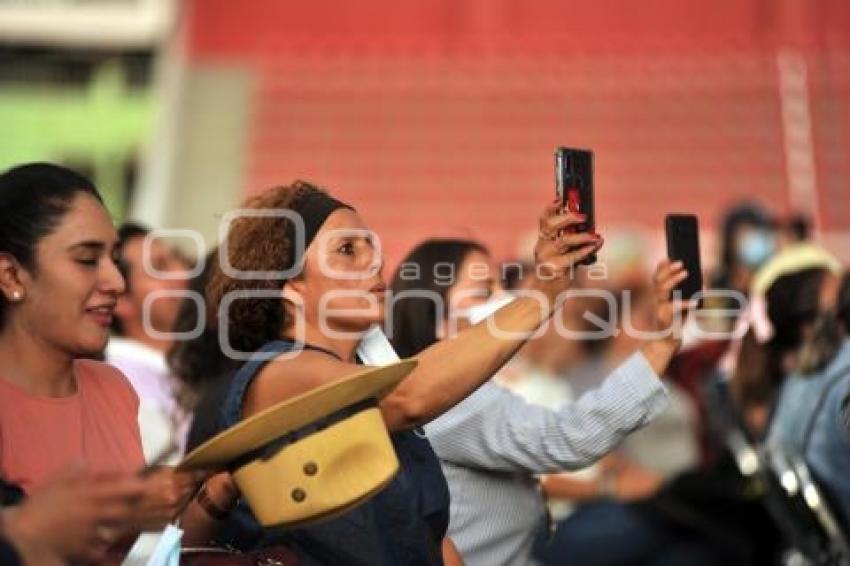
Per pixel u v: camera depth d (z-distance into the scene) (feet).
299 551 42.16
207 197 189.98
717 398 78.38
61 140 213.05
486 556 50.72
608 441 48.08
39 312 38.09
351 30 206.39
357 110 199.11
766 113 195.72
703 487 77.41
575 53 202.28
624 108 197.57
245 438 35.53
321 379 40.37
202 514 41.47
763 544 77.41
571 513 79.46
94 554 31.91
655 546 77.92
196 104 199.31
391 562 42.80
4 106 213.05
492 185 192.95
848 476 60.64
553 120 197.06
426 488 43.83
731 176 191.52
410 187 193.16
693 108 196.54
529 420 48.88
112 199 211.82
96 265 38.42
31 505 30.76
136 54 213.46
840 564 61.77
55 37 210.38
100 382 40.42
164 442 57.11
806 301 68.44
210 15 207.00
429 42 204.95
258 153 194.80
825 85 197.06
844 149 192.54
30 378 38.45
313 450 35.96
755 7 204.03
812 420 61.46
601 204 190.08
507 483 50.80
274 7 207.00
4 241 37.91
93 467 38.55
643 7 205.26
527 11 206.39
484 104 199.11
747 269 98.32
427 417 39.14
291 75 202.08
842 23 202.08
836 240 181.27
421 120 197.98
